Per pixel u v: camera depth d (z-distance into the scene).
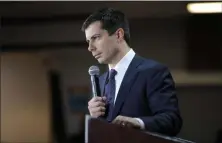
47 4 10.12
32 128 14.51
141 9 11.45
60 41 13.59
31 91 14.48
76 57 14.68
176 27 14.84
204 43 14.93
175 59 15.05
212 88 15.02
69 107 14.90
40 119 14.56
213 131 14.96
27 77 14.41
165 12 12.52
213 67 14.96
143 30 14.73
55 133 14.72
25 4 10.10
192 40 14.95
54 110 14.77
